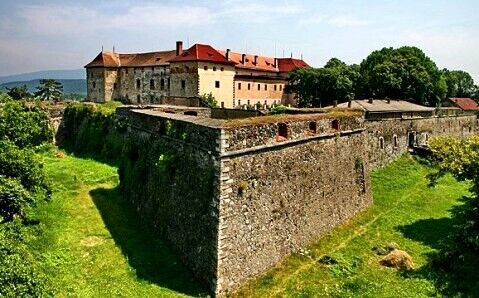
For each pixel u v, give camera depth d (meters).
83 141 38.59
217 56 64.75
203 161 16.72
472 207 22.03
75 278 15.97
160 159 19.98
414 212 26.42
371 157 34.53
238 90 68.25
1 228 14.34
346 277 17.84
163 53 72.94
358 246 21.11
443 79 73.75
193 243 16.88
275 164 18.39
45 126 37.50
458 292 16.89
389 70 61.53
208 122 17.11
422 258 20.06
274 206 18.28
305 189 20.48
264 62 86.00
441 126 49.06
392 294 16.59
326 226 22.09
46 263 16.45
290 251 19.19
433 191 30.80
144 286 15.73
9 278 10.16
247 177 16.78
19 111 26.42
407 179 33.44
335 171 23.33
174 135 19.19
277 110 31.81
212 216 15.82
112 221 21.58
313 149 21.34
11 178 17.00
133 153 24.91
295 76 71.38
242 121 16.94
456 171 21.73
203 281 16.09
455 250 20.09
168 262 17.58
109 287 15.50
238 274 16.28
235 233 16.14
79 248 18.44
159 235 19.69
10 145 19.25
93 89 79.88
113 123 35.91
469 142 23.53
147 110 27.47
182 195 18.08
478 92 98.00
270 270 17.84
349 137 25.22
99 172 30.22
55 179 27.94
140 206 22.27
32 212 20.94
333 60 76.38
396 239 22.17
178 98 55.31
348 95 65.56
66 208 22.80
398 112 38.84
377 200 28.14
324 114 23.11
